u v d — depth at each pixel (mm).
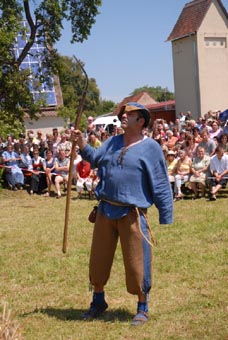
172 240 8930
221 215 11055
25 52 19203
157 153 5066
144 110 5059
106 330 5102
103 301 5496
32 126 36406
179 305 5734
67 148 16734
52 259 8078
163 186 5082
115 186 5031
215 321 5168
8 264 7883
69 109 20953
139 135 5133
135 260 5059
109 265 5289
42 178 16266
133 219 5027
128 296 6145
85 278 7020
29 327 5230
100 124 30953
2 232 10516
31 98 18750
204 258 7625
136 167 5012
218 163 13344
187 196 14125
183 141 15953
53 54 20188
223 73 42250
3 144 19906
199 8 42344
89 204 13930
